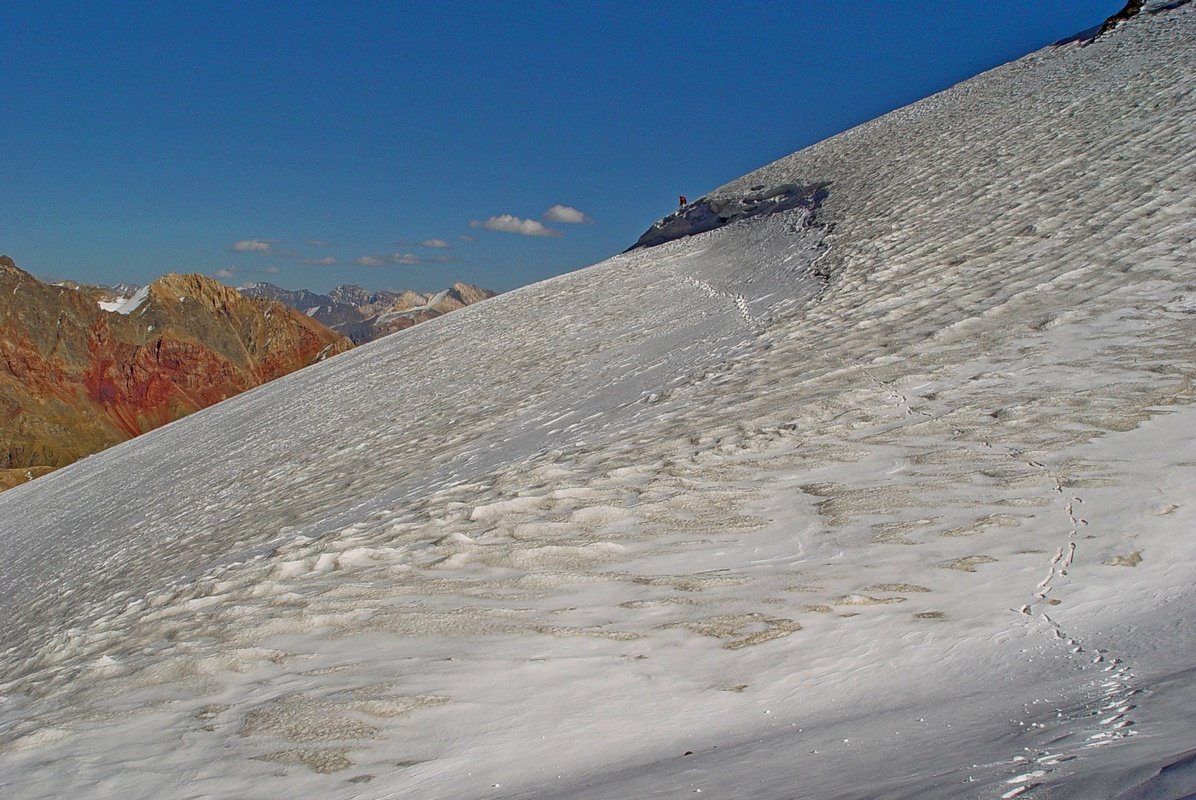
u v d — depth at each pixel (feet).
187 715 17.08
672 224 152.15
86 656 24.93
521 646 18.51
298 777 13.83
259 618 23.13
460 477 45.09
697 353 60.34
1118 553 19.44
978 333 44.06
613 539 26.09
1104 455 26.02
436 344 112.27
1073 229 59.36
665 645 17.83
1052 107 105.91
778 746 12.46
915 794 8.87
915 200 87.61
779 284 77.51
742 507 27.43
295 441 83.05
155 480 91.81
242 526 53.57
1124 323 40.27
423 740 14.70
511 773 13.26
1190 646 14.06
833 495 27.02
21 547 84.12
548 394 63.77
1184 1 140.56
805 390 41.34
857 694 14.82
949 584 19.30
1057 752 9.63
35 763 15.87
